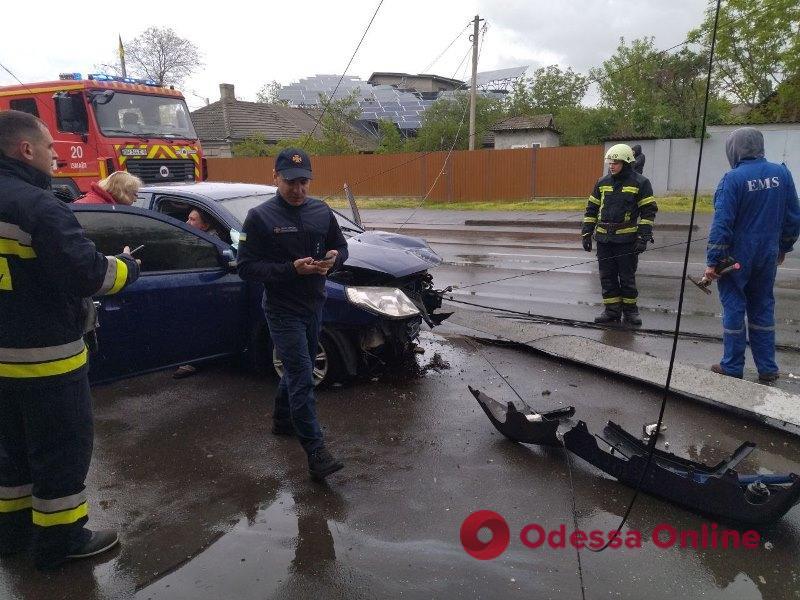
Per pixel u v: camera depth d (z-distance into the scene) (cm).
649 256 1141
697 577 272
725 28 2359
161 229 442
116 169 1079
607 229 641
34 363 263
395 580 271
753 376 506
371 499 335
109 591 271
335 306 470
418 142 3419
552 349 542
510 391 479
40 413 269
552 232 1528
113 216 419
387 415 439
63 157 1077
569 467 366
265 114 4056
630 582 269
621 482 347
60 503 280
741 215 451
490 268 1044
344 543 298
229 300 473
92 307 293
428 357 558
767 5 2373
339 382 496
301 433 353
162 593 269
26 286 258
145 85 1157
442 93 4006
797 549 292
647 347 584
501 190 2475
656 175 2280
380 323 477
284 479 359
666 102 2578
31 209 250
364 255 502
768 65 2466
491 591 263
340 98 3781
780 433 406
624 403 455
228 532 310
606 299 663
